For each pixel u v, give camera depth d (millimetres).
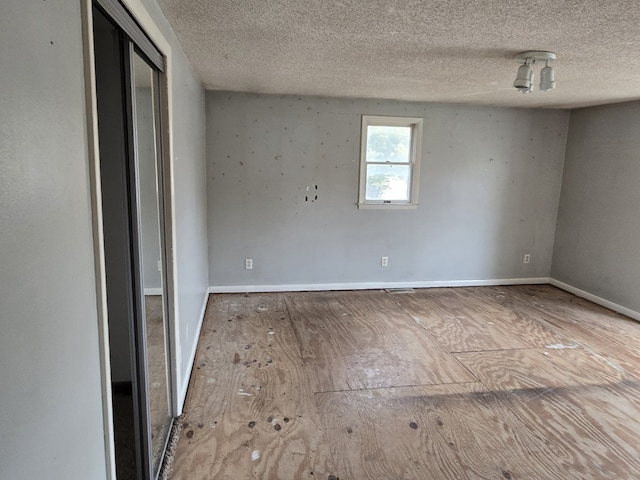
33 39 800
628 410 2664
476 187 5270
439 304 4707
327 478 2027
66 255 952
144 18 1691
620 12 2033
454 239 5340
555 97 4406
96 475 1146
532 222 5496
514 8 2027
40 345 831
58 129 913
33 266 803
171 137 2236
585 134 5078
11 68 722
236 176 4746
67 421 960
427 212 5215
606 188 4789
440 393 2824
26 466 776
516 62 3008
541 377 3072
